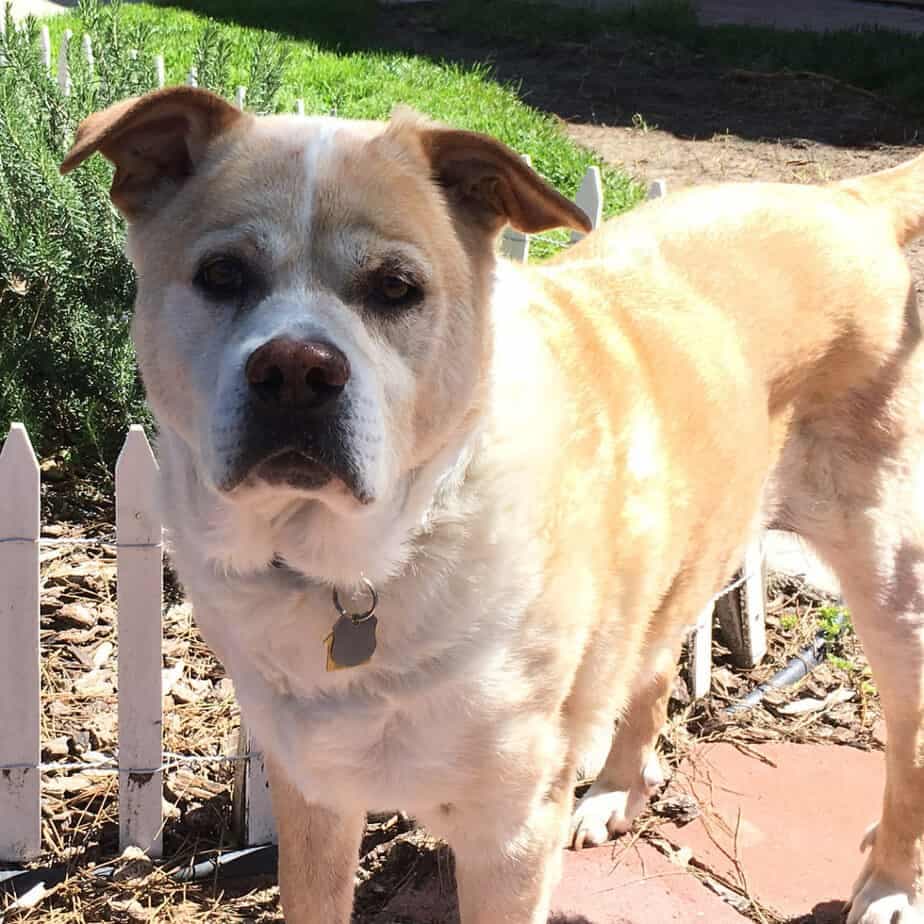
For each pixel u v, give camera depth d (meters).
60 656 1.36
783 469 1.18
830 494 1.17
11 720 1.13
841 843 1.21
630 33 4.24
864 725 1.37
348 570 0.87
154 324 0.89
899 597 1.16
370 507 0.83
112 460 1.62
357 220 0.87
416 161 0.91
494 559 0.89
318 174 0.87
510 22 4.32
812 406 1.16
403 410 0.86
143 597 1.12
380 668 0.89
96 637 1.39
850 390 1.15
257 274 0.86
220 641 0.94
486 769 0.92
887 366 1.15
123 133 0.90
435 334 0.88
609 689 1.01
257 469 0.82
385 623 0.88
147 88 1.83
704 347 1.08
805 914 1.14
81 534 1.54
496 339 0.94
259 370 0.81
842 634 1.49
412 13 4.52
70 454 1.62
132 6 4.04
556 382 0.96
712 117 3.44
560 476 0.93
